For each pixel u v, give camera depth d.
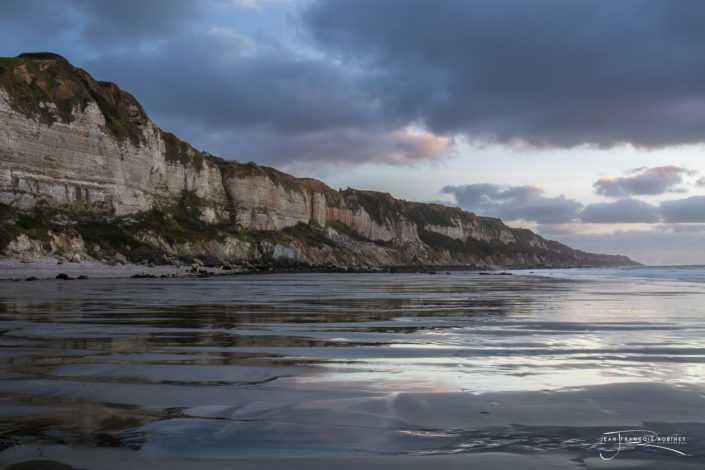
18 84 69.31
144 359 8.62
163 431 4.90
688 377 7.46
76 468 3.99
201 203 108.38
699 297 27.38
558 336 11.82
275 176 149.38
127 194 83.94
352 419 5.35
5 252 52.91
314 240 145.50
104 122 81.88
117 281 45.09
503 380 7.25
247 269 87.38
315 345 10.34
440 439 4.76
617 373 7.75
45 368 7.80
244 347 10.01
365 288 38.69
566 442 4.71
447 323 14.58
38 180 67.38
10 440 4.60
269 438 4.74
